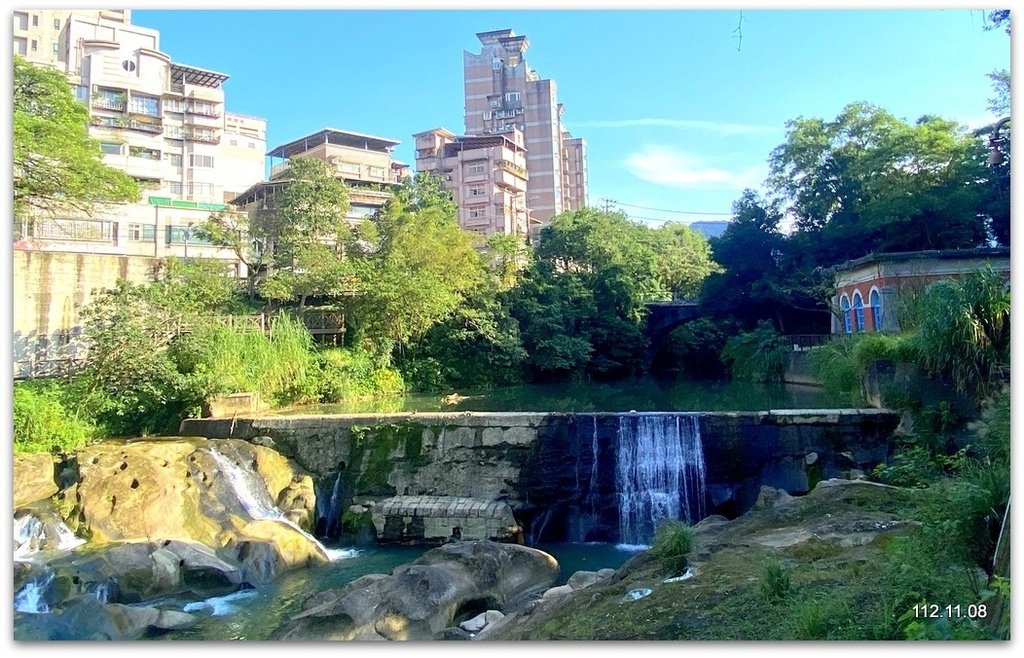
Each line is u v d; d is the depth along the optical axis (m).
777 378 33.47
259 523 14.37
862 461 15.21
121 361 18.61
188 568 12.15
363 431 17.33
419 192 48.97
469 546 12.59
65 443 16.41
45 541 12.48
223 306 27.98
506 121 81.75
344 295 30.70
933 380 14.63
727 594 7.51
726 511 15.95
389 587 10.27
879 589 6.73
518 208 69.88
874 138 37.72
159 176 56.00
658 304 45.69
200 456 15.65
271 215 37.09
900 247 32.34
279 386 24.58
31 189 19.72
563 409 23.25
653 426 16.53
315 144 59.75
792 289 35.75
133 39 59.69
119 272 26.09
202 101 60.72
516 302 39.03
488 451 16.80
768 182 42.00
